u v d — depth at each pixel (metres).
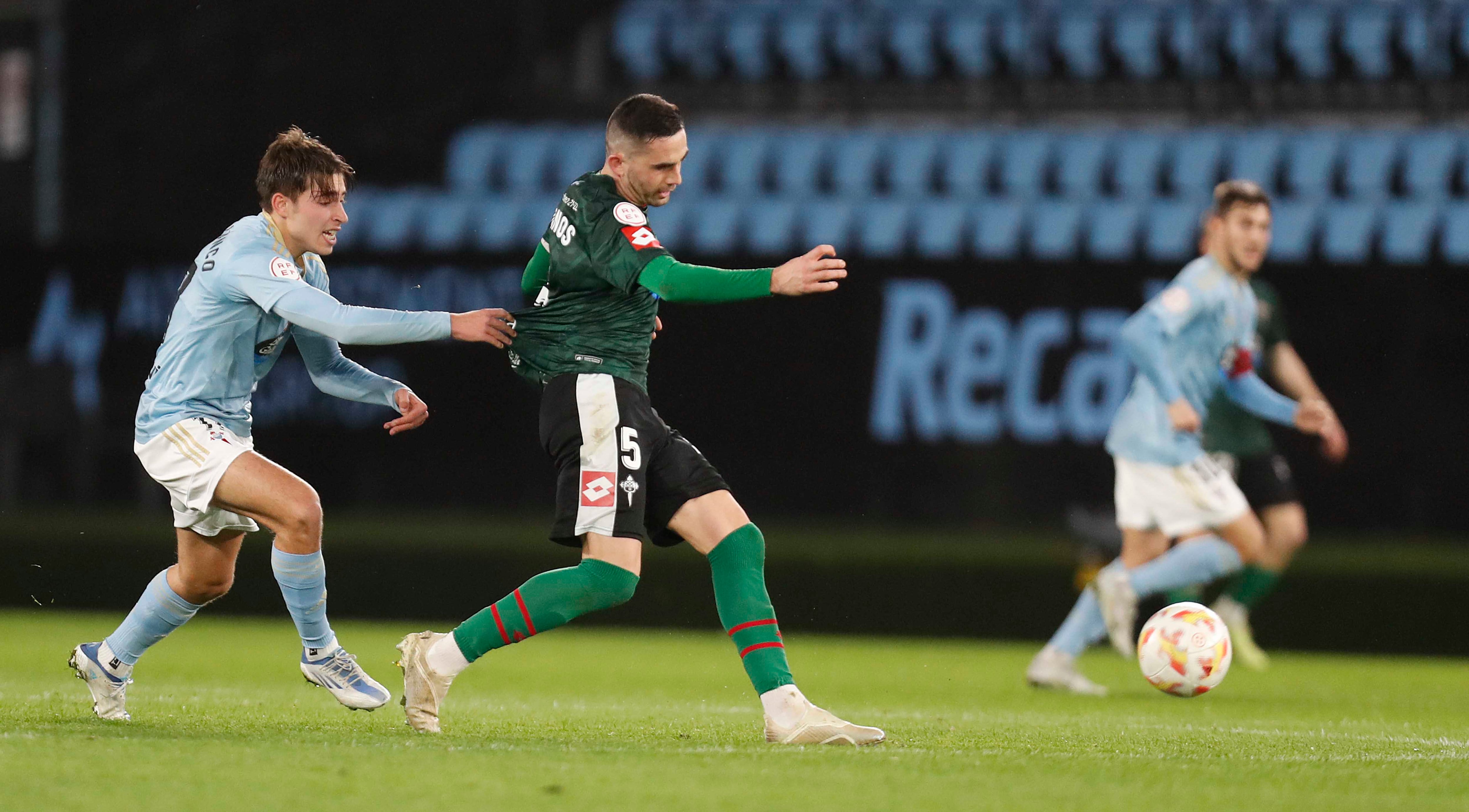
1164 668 20.83
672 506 15.30
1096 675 29.91
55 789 10.92
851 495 47.62
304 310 14.75
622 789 11.46
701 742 14.92
